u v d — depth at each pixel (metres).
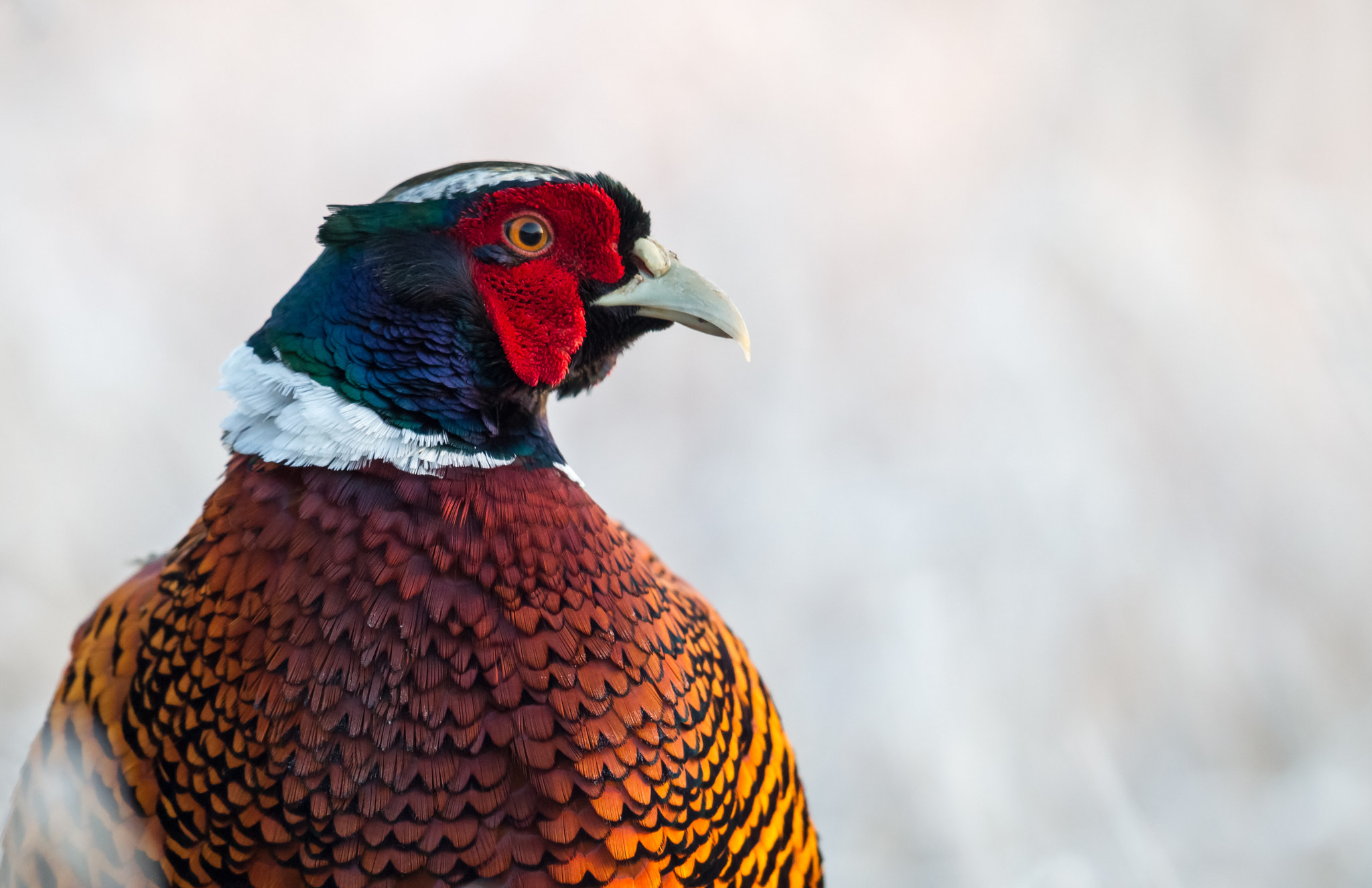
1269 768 7.64
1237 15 11.65
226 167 11.30
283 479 4.20
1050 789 7.15
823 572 8.66
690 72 11.78
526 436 4.55
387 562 4.05
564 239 4.64
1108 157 11.36
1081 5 12.30
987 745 7.22
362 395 4.27
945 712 7.38
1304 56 11.54
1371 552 8.48
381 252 4.34
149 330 9.65
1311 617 8.20
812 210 11.31
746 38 12.16
